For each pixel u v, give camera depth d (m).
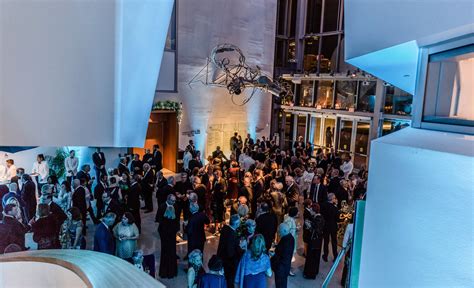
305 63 18.00
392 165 2.04
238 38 14.61
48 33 1.90
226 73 13.62
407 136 2.20
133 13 2.09
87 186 8.20
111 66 2.06
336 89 15.31
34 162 10.43
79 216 6.04
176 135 13.23
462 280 1.52
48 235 5.88
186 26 12.99
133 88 2.19
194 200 6.38
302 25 17.73
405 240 1.90
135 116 2.24
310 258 6.47
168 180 7.79
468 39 1.82
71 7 1.92
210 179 8.75
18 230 5.83
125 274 3.30
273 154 12.23
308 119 16.50
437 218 1.68
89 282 3.02
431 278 1.71
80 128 2.04
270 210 7.39
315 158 12.91
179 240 7.84
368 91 14.27
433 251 1.69
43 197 6.02
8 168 9.10
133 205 7.82
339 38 16.36
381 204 2.15
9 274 3.63
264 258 4.79
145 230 8.34
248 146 13.61
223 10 13.93
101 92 2.07
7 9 1.81
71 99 2.00
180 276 6.47
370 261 2.28
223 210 8.38
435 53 2.12
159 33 2.27
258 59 15.46
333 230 7.10
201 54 13.54
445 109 2.09
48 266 3.60
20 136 1.94
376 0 2.43
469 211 1.50
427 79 2.21
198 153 12.17
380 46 2.38
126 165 10.18
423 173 1.77
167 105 12.59
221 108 14.59
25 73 1.90
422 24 2.01
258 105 15.93
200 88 13.73
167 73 12.73
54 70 1.95
